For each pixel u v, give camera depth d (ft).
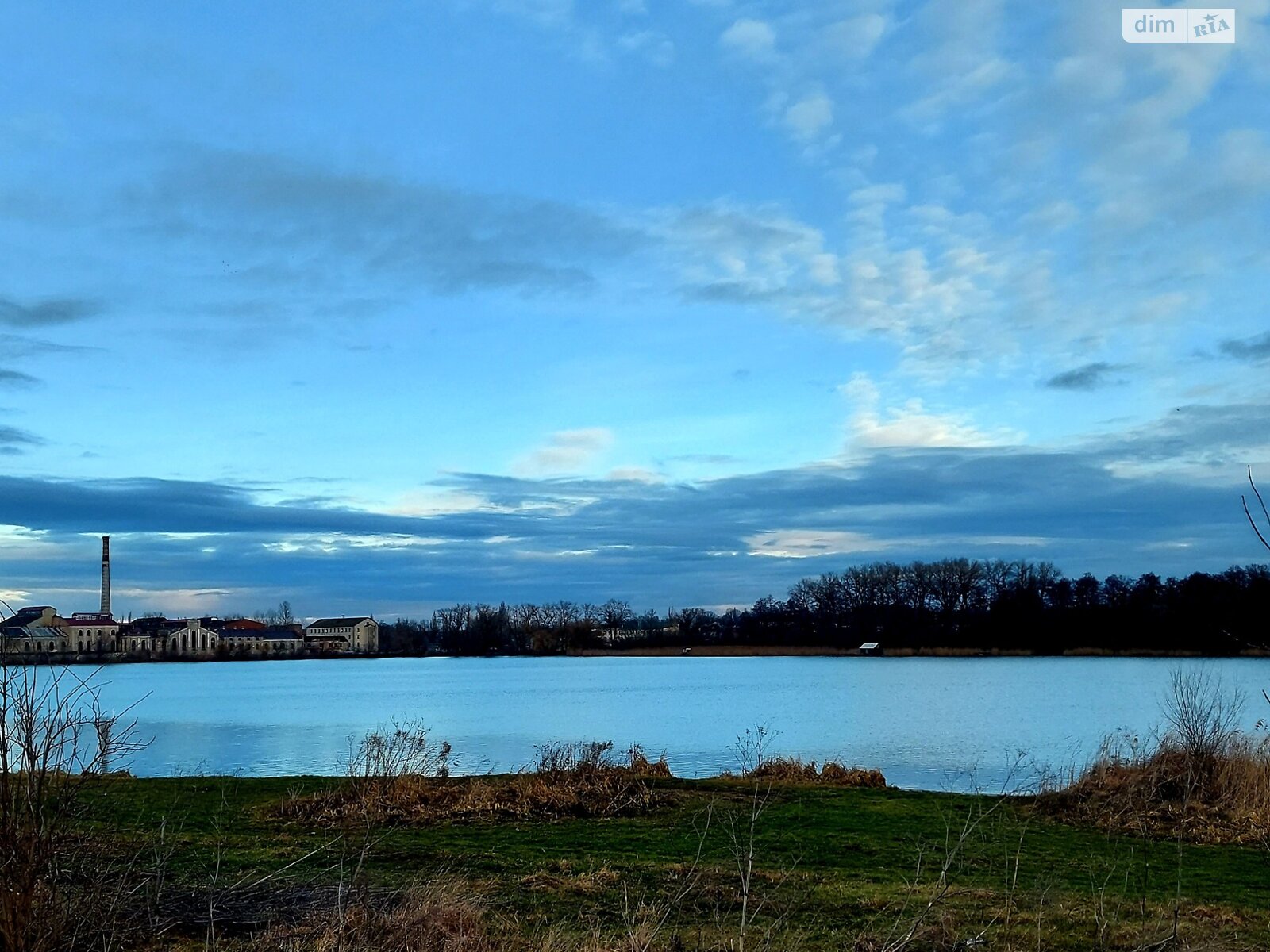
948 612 368.48
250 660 488.85
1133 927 27.86
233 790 51.90
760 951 24.35
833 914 28.89
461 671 385.09
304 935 24.70
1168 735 65.10
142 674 371.15
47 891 21.80
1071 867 36.81
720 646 435.12
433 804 48.06
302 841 38.50
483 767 83.46
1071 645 327.26
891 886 32.45
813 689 217.15
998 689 202.59
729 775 62.44
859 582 391.65
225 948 23.99
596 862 35.14
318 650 519.19
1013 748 98.99
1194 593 159.53
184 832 39.65
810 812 47.65
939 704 163.73
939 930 26.73
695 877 32.63
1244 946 26.66
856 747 101.55
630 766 63.98
